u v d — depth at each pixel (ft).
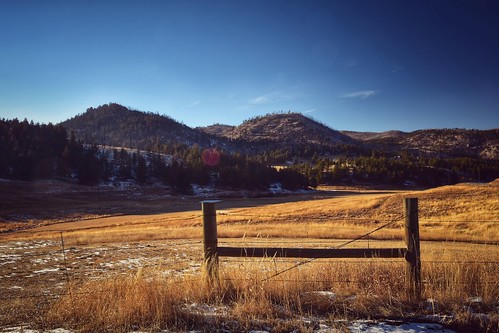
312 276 18.90
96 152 508.94
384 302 15.67
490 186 150.82
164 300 15.24
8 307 18.49
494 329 13.29
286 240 73.77
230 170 437.58
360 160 593.42
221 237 85.66
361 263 20.84
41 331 13.66
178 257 50.03
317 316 14.61
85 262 47.93
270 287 16.78
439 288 16.55
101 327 13.80
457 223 95.25
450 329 13.34
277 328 13.23
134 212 239.30
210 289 16.93
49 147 450.71
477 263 18.94
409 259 16.58
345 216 130.31
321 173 497.05
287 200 309.01
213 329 13.38
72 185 379.55
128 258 50.88
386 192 425.28
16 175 375.66
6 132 448.65
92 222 180.86
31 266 45.14
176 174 414.82
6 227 170.60
